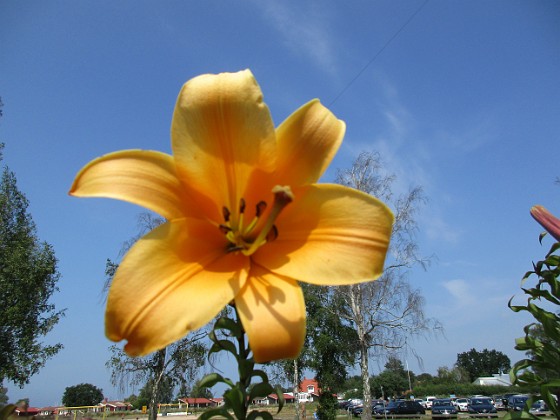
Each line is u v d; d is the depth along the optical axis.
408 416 30.62
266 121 1.76
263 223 1.91
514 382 2.01
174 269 1.60
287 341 1.48
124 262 1.52
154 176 1.67
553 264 1.96
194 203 1.76
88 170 1.59
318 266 1.70
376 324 16.97
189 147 1.71
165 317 1.47
